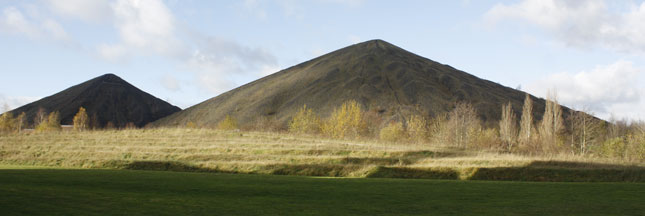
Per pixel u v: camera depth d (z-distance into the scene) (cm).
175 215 1159
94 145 4666
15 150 4234
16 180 1948
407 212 1297
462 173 3038
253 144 4675
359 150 4272
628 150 5022
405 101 16462
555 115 6084
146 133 5609
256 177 2503
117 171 2795
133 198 1449
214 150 4316
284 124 14438
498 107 15700
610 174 2914
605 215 1261
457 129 7244
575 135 6044
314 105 16362
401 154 4144
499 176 2986
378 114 15012
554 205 1459
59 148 4447
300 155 4059
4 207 1180
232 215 1186
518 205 1458
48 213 1121
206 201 1435
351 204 1445
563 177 2922
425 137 8162
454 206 1426
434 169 3080
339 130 8169
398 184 2172
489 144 6212
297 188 1922
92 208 1220
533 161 3375
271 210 1284
